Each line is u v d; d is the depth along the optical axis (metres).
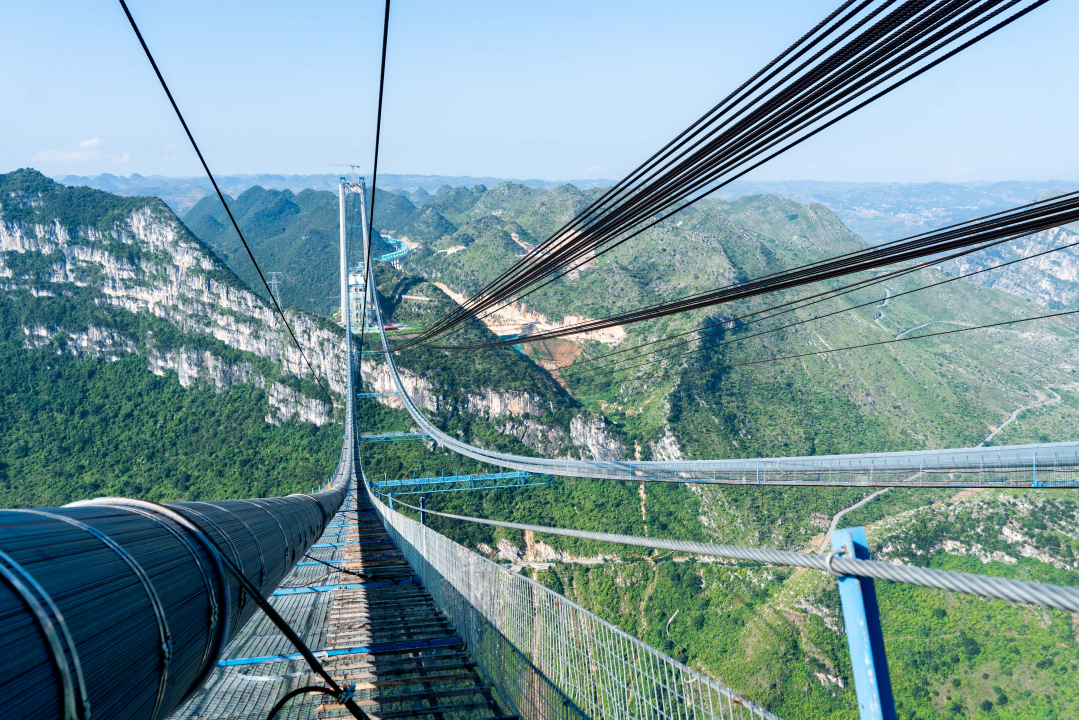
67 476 145.62
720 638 95.06
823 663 84.25
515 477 107.19
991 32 4.64
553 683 7.22
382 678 9.77
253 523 8.95
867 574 2.59
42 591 3.32
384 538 27.16
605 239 10.72
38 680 3.03
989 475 34.81
